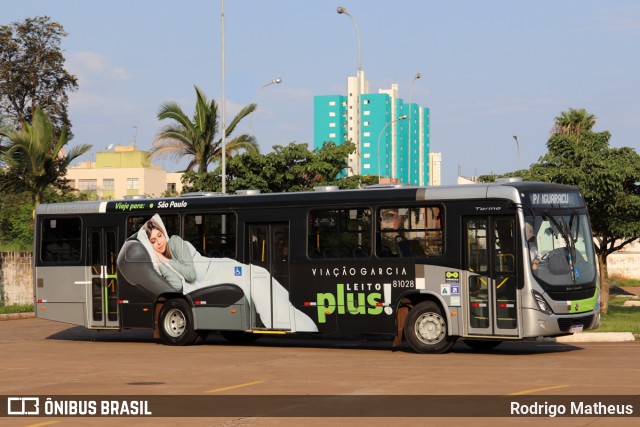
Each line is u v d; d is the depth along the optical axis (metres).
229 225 22.56
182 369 17.55
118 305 24.00
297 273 21.53
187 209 23.14
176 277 23.17
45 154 41.94
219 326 22.56
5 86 72.12
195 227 23.03
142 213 23.83
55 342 24.69
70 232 24.86
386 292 20.47
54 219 25.09
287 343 23.97
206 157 44.47
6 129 42.34
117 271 24.03
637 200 32.00
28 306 36.47
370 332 20.67
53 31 74.94
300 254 21.52
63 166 42.81
